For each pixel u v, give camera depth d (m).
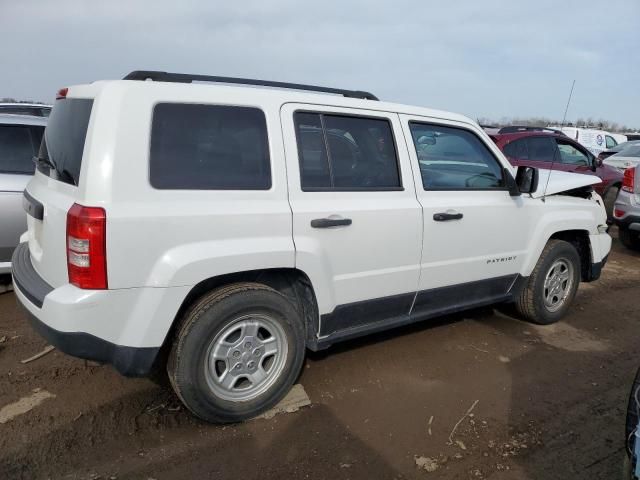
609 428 3.08
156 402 3.12
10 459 2.55
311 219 2.97
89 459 2.59
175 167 2.61
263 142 2.88
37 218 2.80
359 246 3.21
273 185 2.88
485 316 4.84
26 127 4.59
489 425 3.05
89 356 2.53
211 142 2.72
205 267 2.62
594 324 4.81
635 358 4.09
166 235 2.53
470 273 3.91
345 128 3.23
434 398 3.33
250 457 2.67
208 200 2.67
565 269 4.70
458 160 3.82
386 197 3.34
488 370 3.76
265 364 3.03
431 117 3.70
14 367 3.45
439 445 2.84
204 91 2.73
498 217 3.97
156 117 2.58
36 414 2.93
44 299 2.50
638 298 5.66
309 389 3.36
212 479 2.50
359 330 3.44
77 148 2.59
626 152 11.78
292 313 3.01
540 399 3.38
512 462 2.72
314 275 3.03
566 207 4.57
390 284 3.44
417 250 3.51
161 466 2.57
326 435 2.88
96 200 2.41
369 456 2.72
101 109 2.47
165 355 2.93
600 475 2.65
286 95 3.02
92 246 2.38
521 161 8.13
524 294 4.51
